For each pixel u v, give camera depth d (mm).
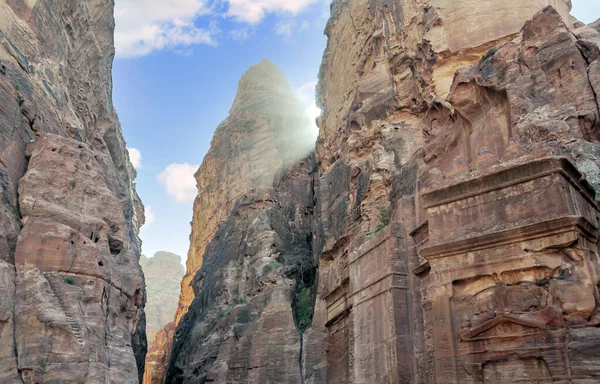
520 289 13000
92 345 23281
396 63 34531
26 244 23906
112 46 50344
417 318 21953
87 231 27234
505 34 28656
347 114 41562
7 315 21328
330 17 52000
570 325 11984
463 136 23688
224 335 39781
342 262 32625
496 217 13992
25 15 33062
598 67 19062
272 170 64562
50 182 26844
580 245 12516
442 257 14664
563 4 33531
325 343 33875
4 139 25562
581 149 17375
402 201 25094
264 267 42719
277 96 73188
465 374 13281
